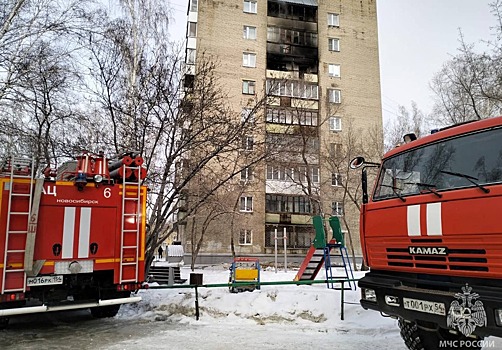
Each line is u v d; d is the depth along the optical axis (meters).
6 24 10.62
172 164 10.00
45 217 6.52
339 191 28.30
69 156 10.09
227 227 27.61
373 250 4.98
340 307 7.64
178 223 10.48
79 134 10.74
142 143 9.87
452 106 19.77
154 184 9.97
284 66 32.53
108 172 7.26
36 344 6.05
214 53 30.62
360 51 34.47
